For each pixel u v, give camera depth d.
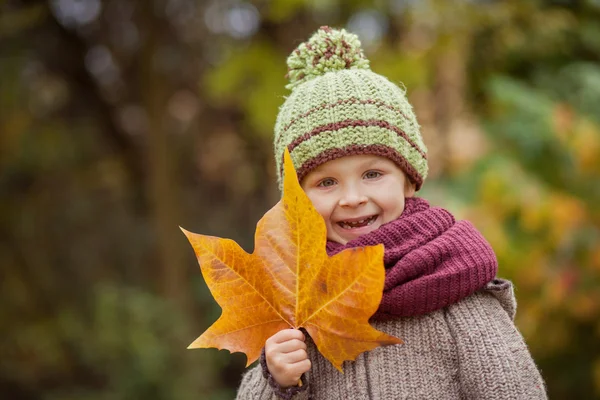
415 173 1.69
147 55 7.10
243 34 6.55
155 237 7.68
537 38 5.55
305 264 1.42
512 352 1.50
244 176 7.91
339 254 1.39
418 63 5.16
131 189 7.98
